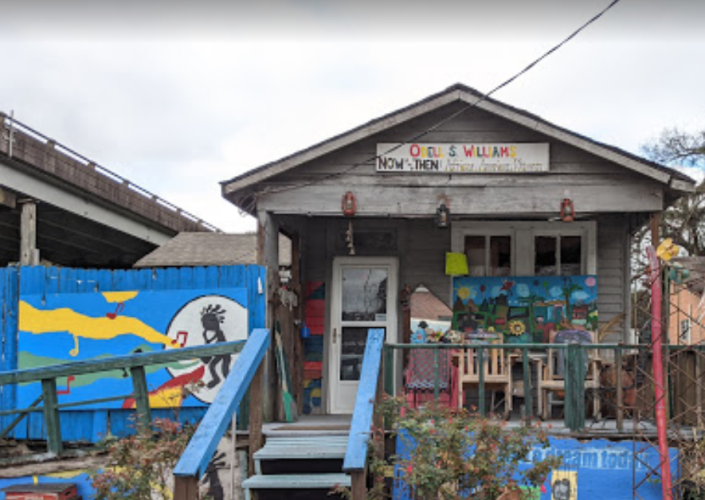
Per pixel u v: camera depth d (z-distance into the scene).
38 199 13.49
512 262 10.45
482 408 7.37
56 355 8.24
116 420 8.05
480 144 8.84
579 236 10.39
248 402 7.83
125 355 7.44
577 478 7.19
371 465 6.04
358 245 10.73
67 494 7.17
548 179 8.76
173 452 6.03
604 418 8.28
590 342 9.02
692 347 7.43
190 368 7.98
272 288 8.80
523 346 7.38
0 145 11.95
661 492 7.08
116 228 16.73
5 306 8.45
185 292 8.16
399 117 8.76
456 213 8.81
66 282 8.37
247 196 9.06
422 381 8.49
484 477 5.82
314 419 9.45
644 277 8.49
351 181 8.90
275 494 6.74
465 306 10.37
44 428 8.16
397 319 10.55
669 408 8.04
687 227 25.50
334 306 10.66
